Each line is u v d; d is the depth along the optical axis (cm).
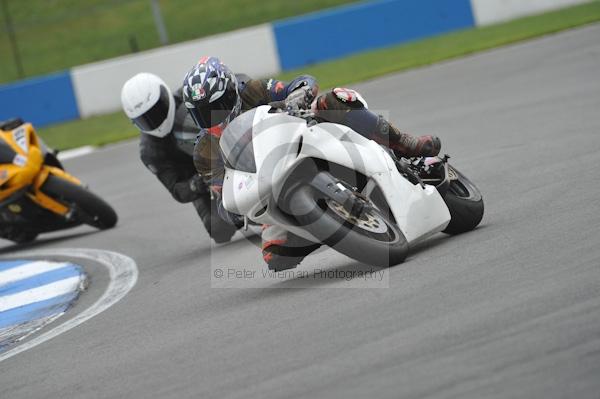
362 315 1702
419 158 2245
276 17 9575
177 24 9694
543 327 1413
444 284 1775
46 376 1861
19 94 7931
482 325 1485
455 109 4631
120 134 6662
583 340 1327
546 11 8456
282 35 8275
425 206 2066
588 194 2320
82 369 1844
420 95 5347
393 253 1952
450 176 2230
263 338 1727
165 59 8106
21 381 1872
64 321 2397
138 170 5178
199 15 9844
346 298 1855
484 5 8494
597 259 1700
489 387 1248
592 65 4931
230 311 2034
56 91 8019
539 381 1232
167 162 3089
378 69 6888
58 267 3262
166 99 2969
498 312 1530
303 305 1895
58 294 2814
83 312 2456
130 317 2250
